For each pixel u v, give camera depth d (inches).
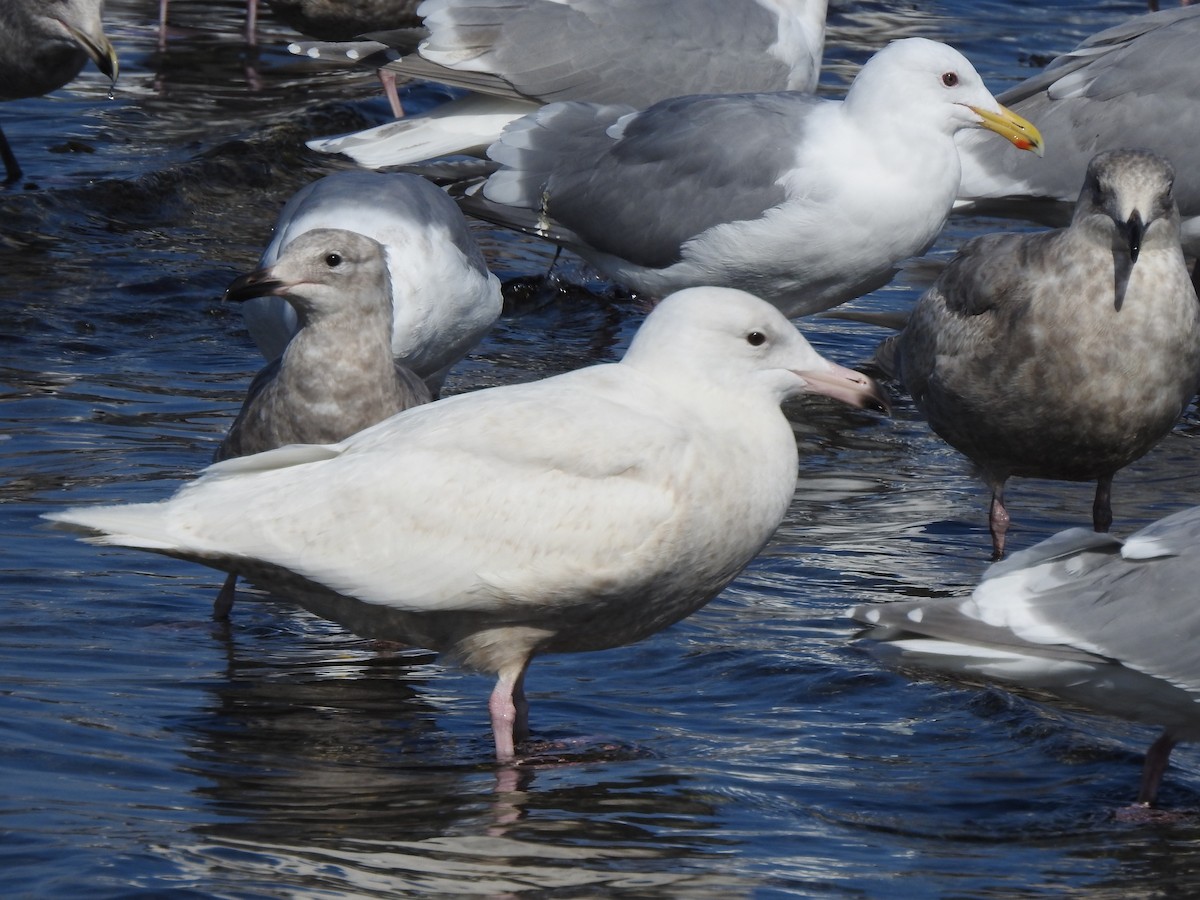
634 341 406.0
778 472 396.5
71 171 870.4
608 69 757.3
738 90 764.0
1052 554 370.3
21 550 473.7
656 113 682.2
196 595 463.5
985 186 722.8
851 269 657.6
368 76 1088.2
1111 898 321.4
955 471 615.2
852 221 642.8
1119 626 360.5
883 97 639.8
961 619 364.8
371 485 381.1
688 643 446.3
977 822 355.6
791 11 783.7
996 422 536.1
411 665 431.2
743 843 337.7
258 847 323.0
